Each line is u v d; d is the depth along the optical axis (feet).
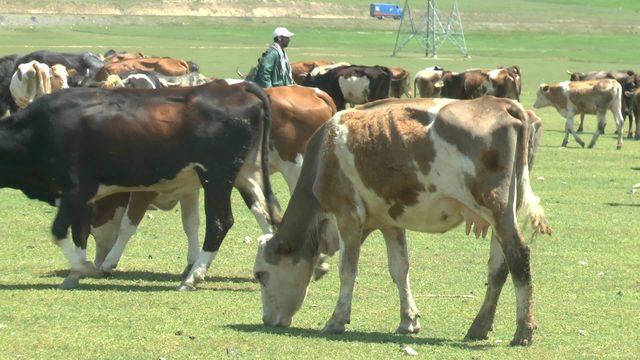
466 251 56.03
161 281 48.55
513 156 34.96
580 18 520.83
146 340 36.63
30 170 47.73
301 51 319.47
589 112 119.44
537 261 53.62
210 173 47.52
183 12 463.83
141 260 53.47
